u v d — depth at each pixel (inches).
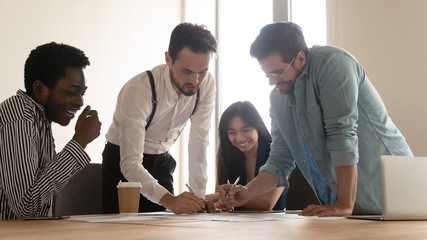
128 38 183.2
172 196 63.9
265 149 96.7
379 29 139.3
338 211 56.2
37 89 59.4
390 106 135.5
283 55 63.0
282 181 75.2
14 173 51.0
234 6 194.4
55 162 53.4
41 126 57.7
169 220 43.9
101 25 176.1
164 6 195.8
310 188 93.0
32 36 158.6
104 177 80.6
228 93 191.9
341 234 28.7
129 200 58.1
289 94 68.4
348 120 60.8
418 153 129.5
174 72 71.7
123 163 70.6
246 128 95.3
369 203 66.5
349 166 59.8
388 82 136.4
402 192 43.3
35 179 51.8
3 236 27.2
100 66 174.2
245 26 190.2
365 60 141.3
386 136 67.8
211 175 189.5
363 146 66.8
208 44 69.7
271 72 64.8
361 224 37.9
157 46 192.4
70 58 59.9
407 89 132.7
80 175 86.6
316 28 164.6
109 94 175.9
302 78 65.2
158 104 75.9
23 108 53.4
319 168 66.7
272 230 31.8
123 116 72.3
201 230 31.7
